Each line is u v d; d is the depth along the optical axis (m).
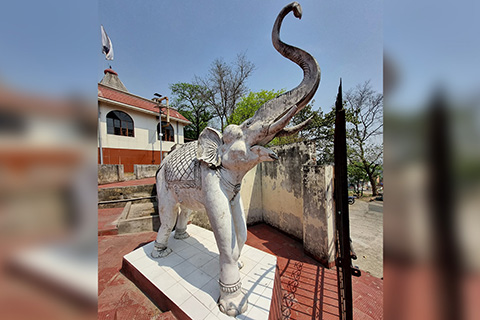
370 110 14.62
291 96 2.13
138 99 17.48
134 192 8.12
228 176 2.66
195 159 2.90
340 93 2.05
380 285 4.05
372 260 5.30
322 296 3.65
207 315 2.40
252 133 2.35
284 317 3.17
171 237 4.44
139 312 2.76
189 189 2.91
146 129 16.92
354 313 3.30
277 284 3.17
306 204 5.08
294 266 4.61
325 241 4.58
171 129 19.61
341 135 2.05
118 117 15.17
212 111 26.81
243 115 20.09
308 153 5.55
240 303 2.46
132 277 3.38
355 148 15.98
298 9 1.96
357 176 17.50
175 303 2.57
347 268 1.97
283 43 2.12
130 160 15.68
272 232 6.55
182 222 4.29
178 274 3.13
